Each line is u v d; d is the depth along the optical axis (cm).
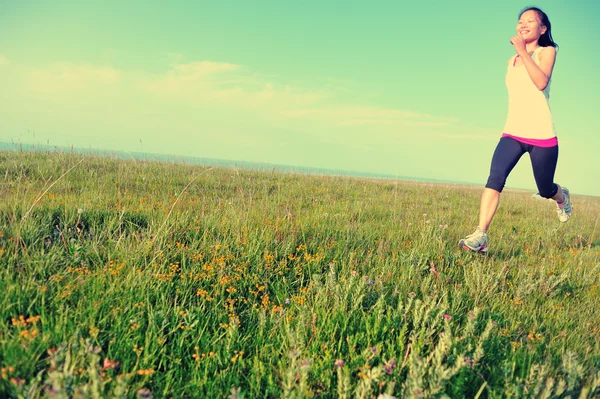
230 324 284
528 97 483
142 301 302
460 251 512
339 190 1117
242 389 238
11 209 455
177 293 320
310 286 352
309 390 223
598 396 231
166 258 377
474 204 1125
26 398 188
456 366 224
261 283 371
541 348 292
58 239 406
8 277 294
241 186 946
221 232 473
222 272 361
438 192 1368
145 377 223
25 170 824
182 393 224
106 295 295
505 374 239
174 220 481
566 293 412
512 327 313
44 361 225
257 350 272
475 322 286
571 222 894
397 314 298
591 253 598
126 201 597
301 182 1194
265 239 457
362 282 333
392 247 502
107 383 212
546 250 603
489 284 398
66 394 178
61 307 266
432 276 402
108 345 253
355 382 237
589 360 280
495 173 489
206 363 248
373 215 736
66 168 903
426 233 562
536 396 225
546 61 467
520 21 487
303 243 489
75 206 500
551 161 493
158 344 258
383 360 246
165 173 1025
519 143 491
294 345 258
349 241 505
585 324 341
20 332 229
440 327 296
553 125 485
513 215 966
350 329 291
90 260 373
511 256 535
